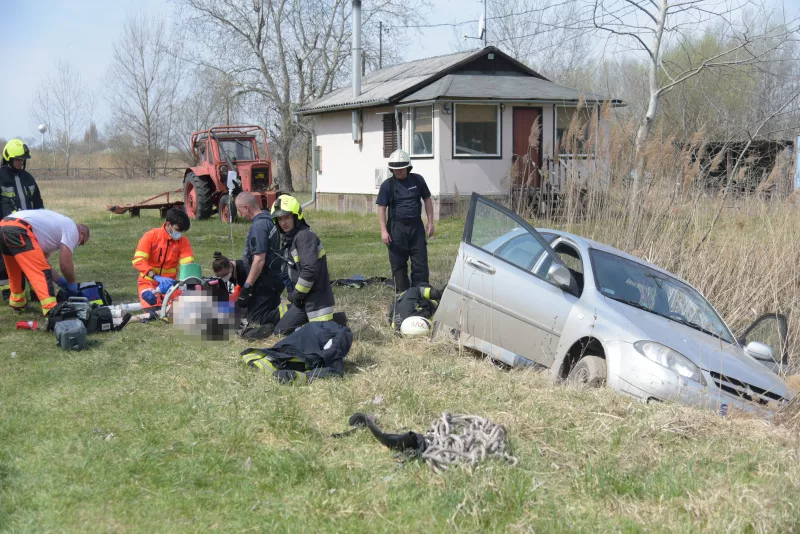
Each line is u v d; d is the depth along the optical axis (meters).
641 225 8.65
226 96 34.81
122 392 5.19
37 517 3.46
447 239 15.43
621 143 9.04
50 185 40.59
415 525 3.45
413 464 4.04
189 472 3.96
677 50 18.78
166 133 57.41
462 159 19.03
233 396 5.06
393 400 5.11
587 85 24.47
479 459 4.03
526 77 21.06
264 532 3.38
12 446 4.25
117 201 28.84
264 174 18.80
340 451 4.29
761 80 16.08
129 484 3.82
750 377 5.16
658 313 5.81
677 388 4.95
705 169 8.98
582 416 4.73
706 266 8.03
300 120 35.06
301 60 34.91
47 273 7.02
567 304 5.73
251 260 6.98
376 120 21.66
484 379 5.59
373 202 22.06
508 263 6.23
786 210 8.46
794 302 7.27
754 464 4.14
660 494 3.77
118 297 8.72
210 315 6.54
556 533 3.37
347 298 8.48
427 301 7.44
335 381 5.45
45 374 5.57
